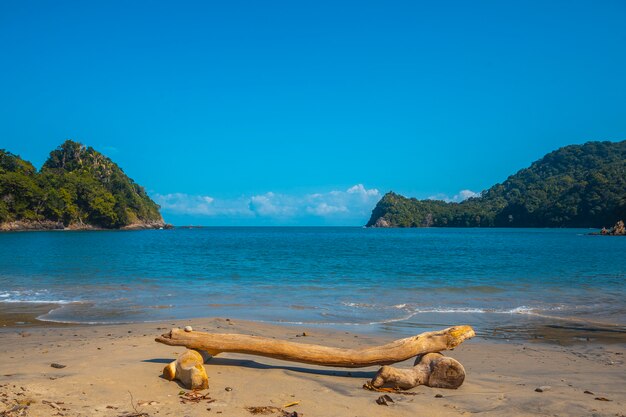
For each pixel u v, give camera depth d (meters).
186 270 25.69
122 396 5.07
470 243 66.69
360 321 12.04
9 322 11.59
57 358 6.94
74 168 168.00
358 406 5.01
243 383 5.75
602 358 8.30
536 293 17.19
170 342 6.46
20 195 120.56
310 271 25.61
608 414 4.89
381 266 28.89
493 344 9.59
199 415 4.57
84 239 76.06
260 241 74.12
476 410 4.96
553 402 5.26
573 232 128.25
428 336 6.18
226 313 13.05
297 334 9.99
